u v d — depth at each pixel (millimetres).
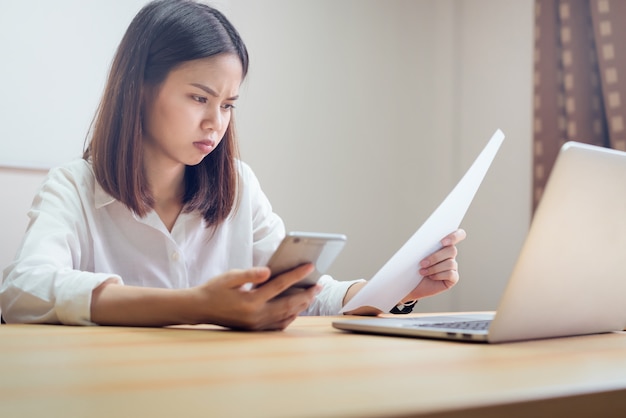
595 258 869
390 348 732
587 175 785
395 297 1268
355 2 3256
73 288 1013
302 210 3061
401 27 3400
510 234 3133
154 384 471
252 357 636
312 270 913
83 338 797
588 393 474
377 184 3293
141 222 1413
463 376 526
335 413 366
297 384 474
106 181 1378
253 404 394
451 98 3422
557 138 2775
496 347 769
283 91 3018
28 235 1207
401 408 383
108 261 1397
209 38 1318
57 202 1316
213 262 1557
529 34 3094
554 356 693
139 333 866
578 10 2746
